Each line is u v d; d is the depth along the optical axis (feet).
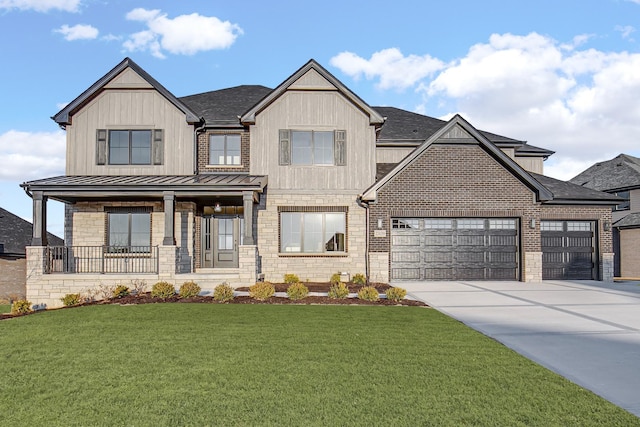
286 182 56.49
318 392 17.22
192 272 54.49
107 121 56.39
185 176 55.83
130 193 49.11
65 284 48.01
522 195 55.47
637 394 17.44
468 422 14.74
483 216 55.26
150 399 16.57
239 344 24.25
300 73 56.59
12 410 15.70
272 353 22.53
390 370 19.92
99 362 21.11
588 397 17.03
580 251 57.98
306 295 40.50
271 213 56.13
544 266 57.41
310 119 56.95
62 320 30.63
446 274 55.52
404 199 54.85
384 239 54.49
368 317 31.73
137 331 27.32
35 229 48.32
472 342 24.95
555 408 15.94
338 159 56.85
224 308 35.12
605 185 83.97
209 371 19.70
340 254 55.98
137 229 55.57
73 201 55.06
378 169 62.13
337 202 56.54
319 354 22.36
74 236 55.11
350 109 57.36
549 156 69.00
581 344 24.80
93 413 15.38
